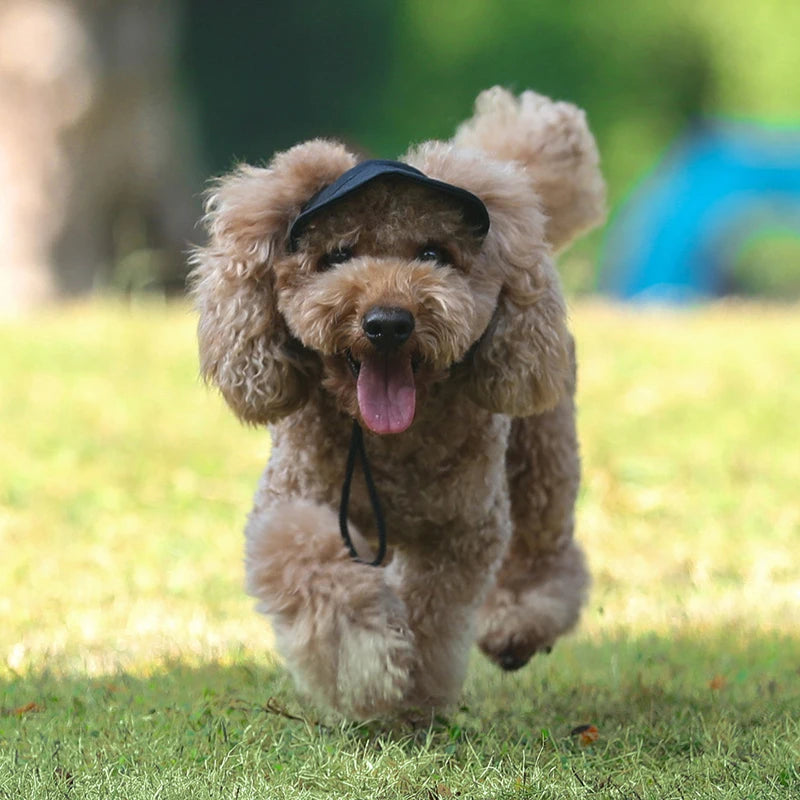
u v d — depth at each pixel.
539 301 7.86
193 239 32.66
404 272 7.33
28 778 6.81
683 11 46.75
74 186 30.98
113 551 12.81
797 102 46.75
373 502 7.78
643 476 15.73
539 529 9.54
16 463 15.48
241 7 46.06
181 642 10.09
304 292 7.53
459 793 6.82
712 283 44.31
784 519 14.43
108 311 24.52
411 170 7.54
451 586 8.05
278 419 7.95
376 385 7.33
